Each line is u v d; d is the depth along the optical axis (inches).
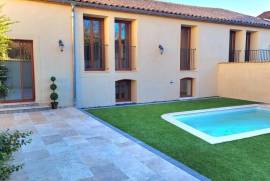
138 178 140.4
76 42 369.4
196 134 232.8
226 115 372.5
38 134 225.3
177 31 462.6
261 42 568.7
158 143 205.9
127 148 189.9
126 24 427.8
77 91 376.2
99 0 402.6
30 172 148.3
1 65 248.4
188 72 487.2
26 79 346.9
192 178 140.4
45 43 347.9
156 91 450.9
